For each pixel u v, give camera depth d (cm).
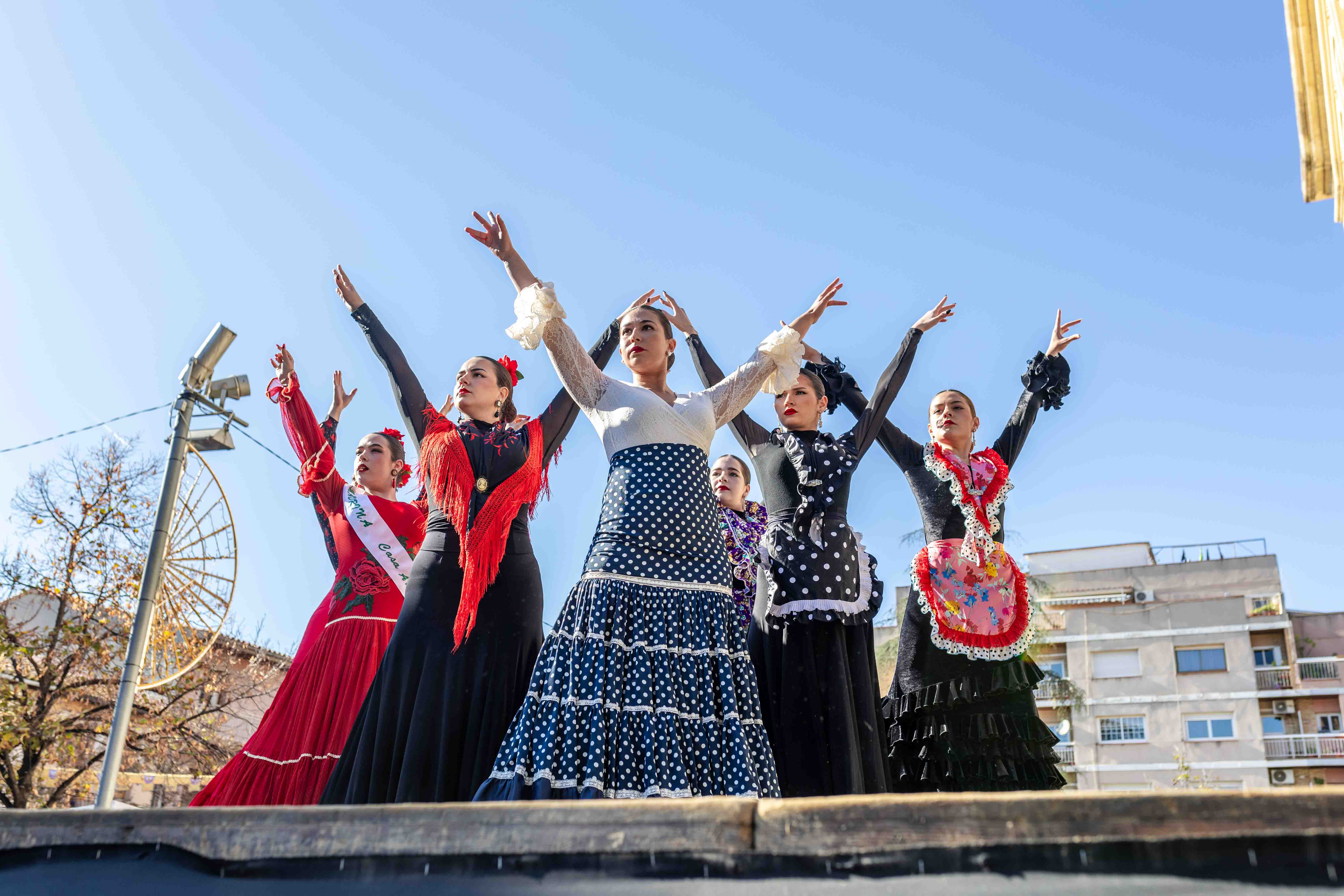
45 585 1802
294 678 521
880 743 458
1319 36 652
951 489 521
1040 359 570
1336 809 181
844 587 465
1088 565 4381
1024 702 492
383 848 224
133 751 1814
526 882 213
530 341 412
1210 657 3709
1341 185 675
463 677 429
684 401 445
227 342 1030
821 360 552
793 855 202
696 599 402
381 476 588
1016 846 192
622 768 364
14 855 239
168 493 966
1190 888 182
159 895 230
